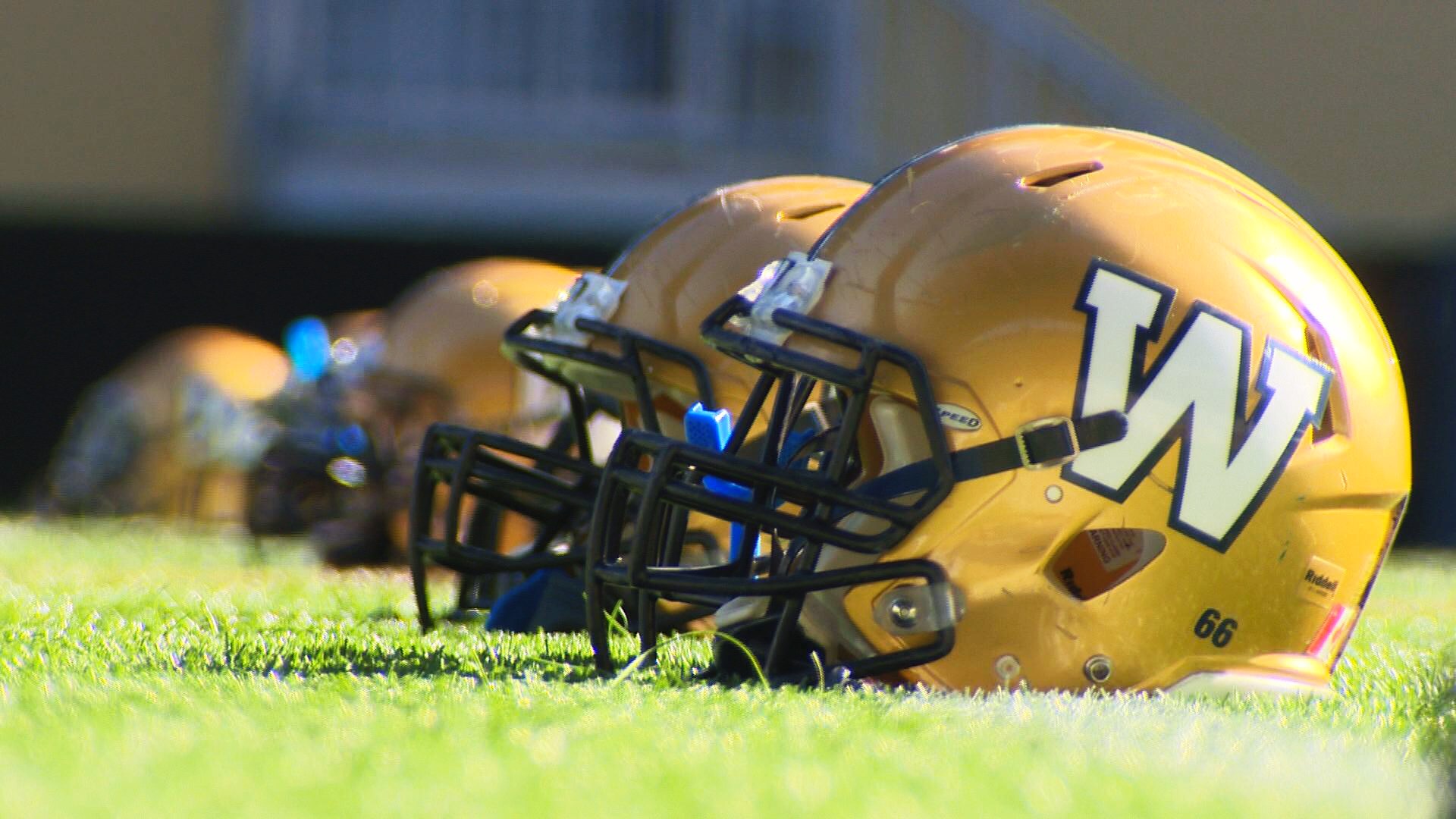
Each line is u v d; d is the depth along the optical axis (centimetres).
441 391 2284
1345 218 5162
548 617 1307
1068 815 575
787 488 933
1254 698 935
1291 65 5153
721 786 600
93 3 5238
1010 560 930
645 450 959
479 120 5519
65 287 3881
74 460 3478
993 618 934
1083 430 924
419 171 5453
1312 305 977
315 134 5416
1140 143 1016
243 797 566
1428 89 5141
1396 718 886
